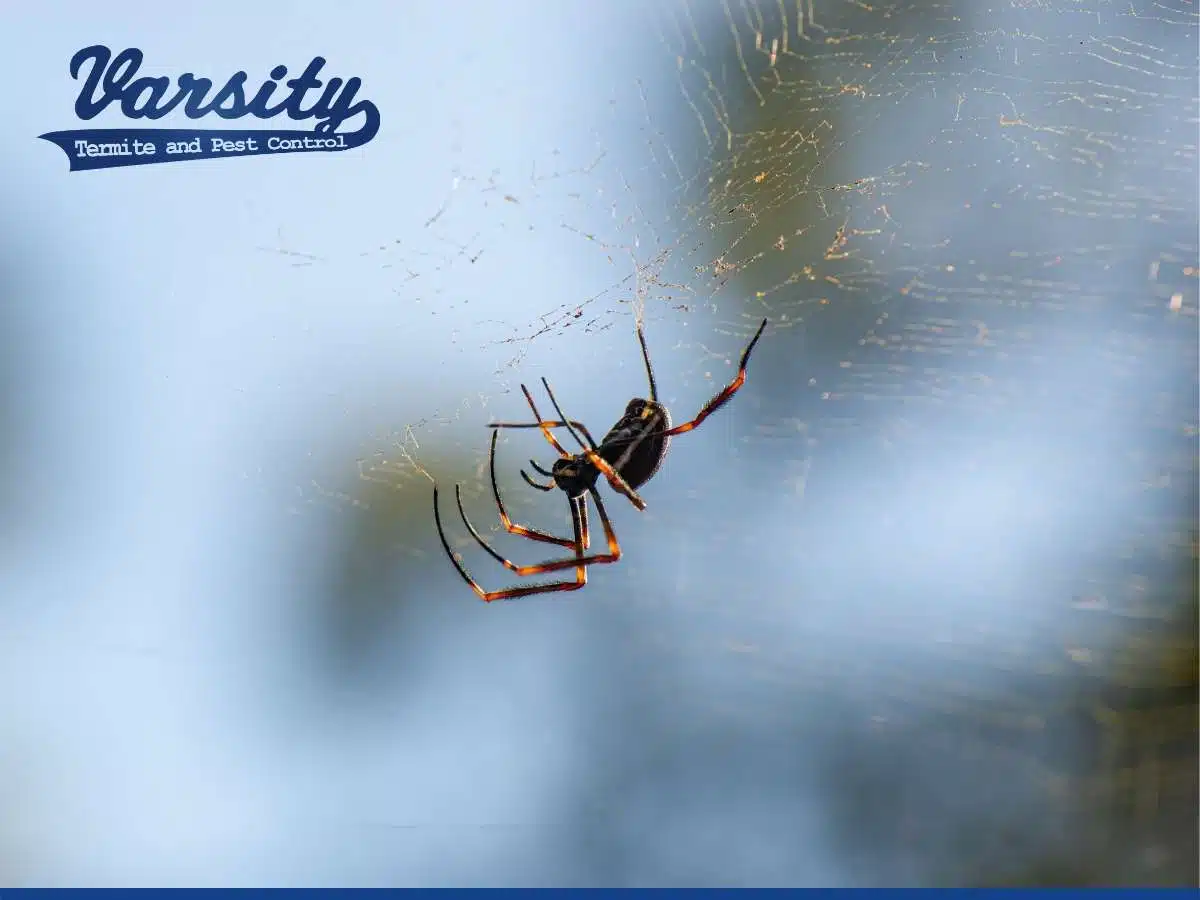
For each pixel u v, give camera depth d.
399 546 5.04
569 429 2.77
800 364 4.67
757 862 4.36
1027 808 4.07
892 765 4.32
